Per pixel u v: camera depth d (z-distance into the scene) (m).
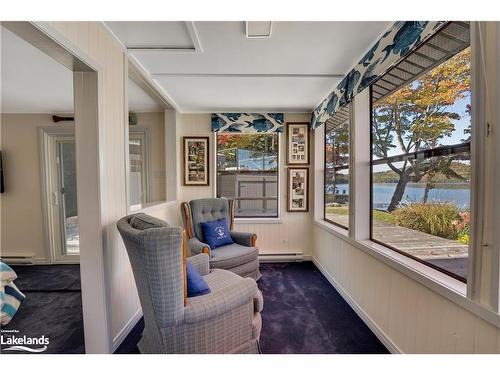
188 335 1.35
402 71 1.76
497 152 1.01
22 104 3.17
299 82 2.56
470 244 1.11
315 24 1.62
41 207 3.52
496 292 1.02
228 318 1.47
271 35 1.74
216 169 3.73
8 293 1.74
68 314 2.21
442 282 1.31
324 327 2.02
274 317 2.16
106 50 1.68
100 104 1.59
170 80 2.52
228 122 3.60
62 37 1.26
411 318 1.53
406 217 1.75
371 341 1.84
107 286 1.64
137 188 3.50
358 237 2.25
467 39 1.25
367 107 2.21
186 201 3.65
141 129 3.61
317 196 3.52
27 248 3.54
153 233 1.24
